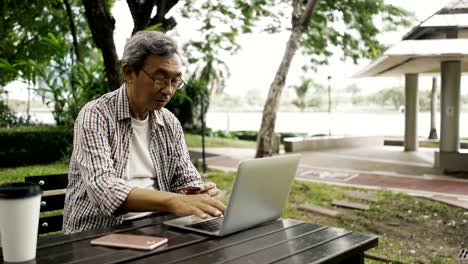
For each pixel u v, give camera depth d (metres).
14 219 1.40
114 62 5.77
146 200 1.82
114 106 2.13
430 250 4.66
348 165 11.15
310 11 9.79
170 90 2.06
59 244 1.64
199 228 1.84
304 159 12.42
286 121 24.72
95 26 5.61
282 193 1.98
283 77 9.93
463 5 9.39
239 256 1.52
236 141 18.08
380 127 21.66
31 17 12.99
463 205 6.37
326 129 21.62
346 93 24.20
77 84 8.46
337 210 6.41
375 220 5.86
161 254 1.54
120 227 1.88
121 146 2.13
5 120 15.62
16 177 8.45
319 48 14.87
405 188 7.98
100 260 1.47
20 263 1.43
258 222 1.91
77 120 2.12
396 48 8.97
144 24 5.80
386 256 4.41
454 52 8.48
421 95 22.47
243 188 1.70
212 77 16.78
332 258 1.53
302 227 1.92
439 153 9.82
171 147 2.36
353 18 13.58
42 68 8.76
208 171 9.94
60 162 10.84
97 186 1.88
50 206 2.55
